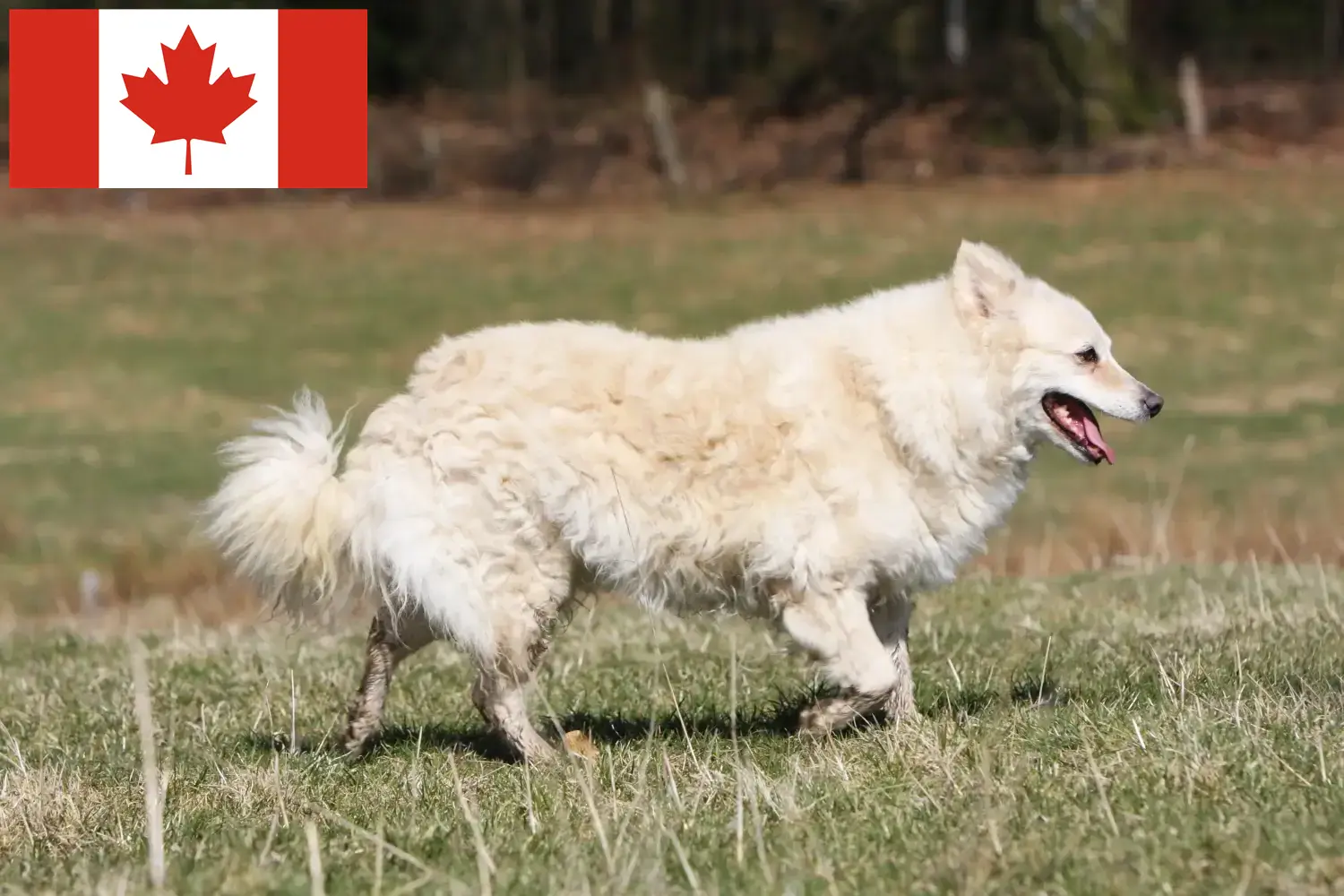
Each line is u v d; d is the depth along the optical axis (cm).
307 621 918
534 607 881
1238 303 3688
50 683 1152
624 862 606
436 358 898
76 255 4700
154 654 1278
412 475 877
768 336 899
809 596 873
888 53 6197
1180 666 907
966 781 696
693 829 665
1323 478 2378
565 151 5738
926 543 887
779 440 859
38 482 2708
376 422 895
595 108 6431
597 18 7144
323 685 1092
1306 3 6512
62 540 2272
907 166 5372
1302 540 1795
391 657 916
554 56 7156
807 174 5434
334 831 696
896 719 863
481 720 993
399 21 6894
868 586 891
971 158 5344
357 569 893
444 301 4156
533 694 918
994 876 579
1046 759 732
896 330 885
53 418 3209
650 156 5716
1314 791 651
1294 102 5497
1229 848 589
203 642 1355
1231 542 1862
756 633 1219
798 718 931
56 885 617
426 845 666
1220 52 6475
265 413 3225
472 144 5862
